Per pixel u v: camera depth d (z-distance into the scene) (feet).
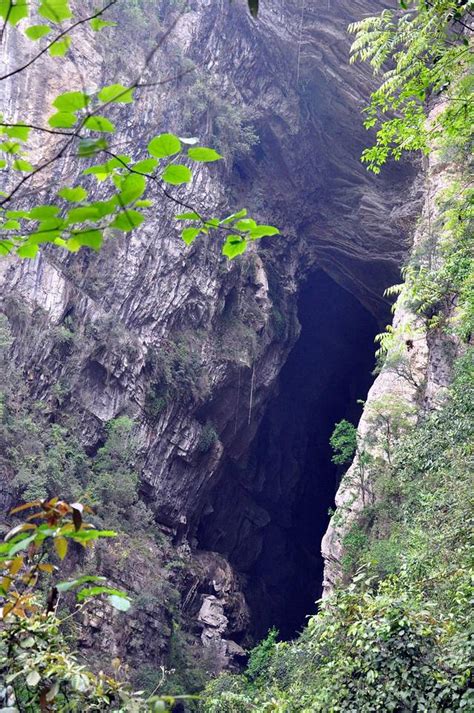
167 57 96.37
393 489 65.87
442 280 39.86
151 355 94.32
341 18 110.73
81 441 85.35
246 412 113.50
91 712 8.20
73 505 5.89
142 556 83.76
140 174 4.64
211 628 97.40
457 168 46.70
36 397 80.02
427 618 16.76
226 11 107.04
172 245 97.09
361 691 15.90
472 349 42.29
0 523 67.87
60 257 85.97
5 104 76.69
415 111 22.94
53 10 4.82
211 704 25.71
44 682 7.77
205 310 102.94
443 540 26.53
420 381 74.69
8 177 62.28
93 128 4.64
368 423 75.05
